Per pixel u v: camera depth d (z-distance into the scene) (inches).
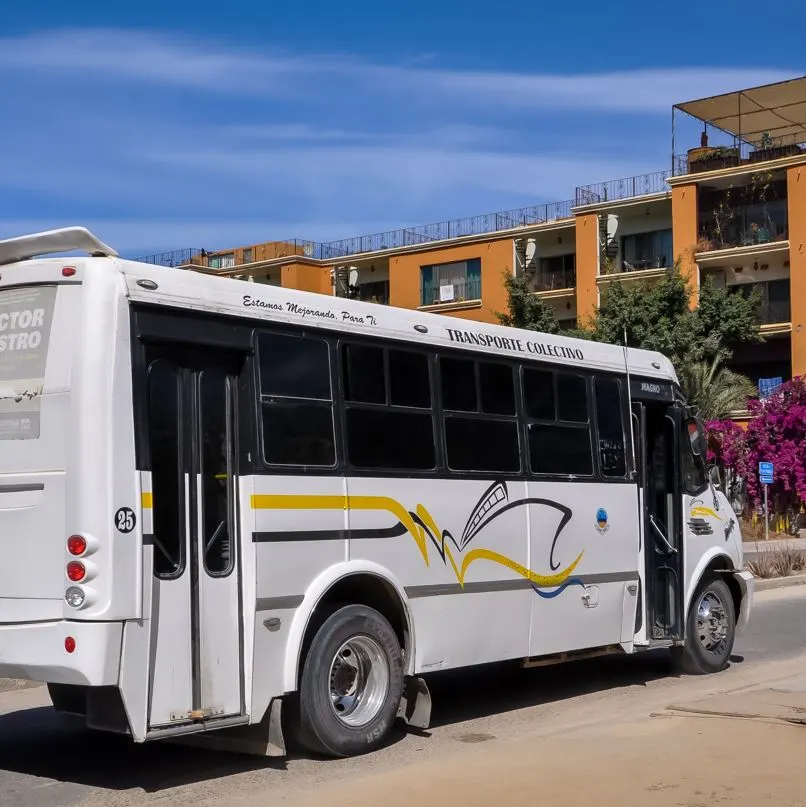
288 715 324.8
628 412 442.3
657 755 302.2
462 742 346.0
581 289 1807.3
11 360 292.4
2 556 284.5
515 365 394.9
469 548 366.3
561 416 411.5
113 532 271.7
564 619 402.3
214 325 302.4
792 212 1621.6
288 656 308.7
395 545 341.4
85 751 339.6
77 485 273.9
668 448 462.3
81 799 284.7
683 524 457.4
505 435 386.3
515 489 386.0
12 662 279.0
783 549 1025.5
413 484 349.7
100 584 270.2
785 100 1695.4
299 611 312.3
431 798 267.7
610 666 498.0
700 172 1710.1
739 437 1425.9
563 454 409.4
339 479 327.3
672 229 1739.7
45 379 284.8
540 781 279.0
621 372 442.0
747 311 1514.5
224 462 302.8
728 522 487.8
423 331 362.3
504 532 380.2
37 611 277.4
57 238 292.8
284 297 322.3
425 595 350.0
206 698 289.4
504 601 378.0
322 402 326.6
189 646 286.8
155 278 291.6
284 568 309.6
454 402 369.1
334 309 335.9
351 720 326.3
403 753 330.6
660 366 466.0
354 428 335.0
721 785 268.5
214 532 297.3
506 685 453.4
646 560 446.9
